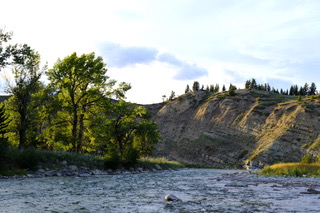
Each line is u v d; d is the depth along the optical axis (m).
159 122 148.38
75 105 42.69
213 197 14.49
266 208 11.30
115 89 46.44
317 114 101.94
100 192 15.91
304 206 11.79
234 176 35.09
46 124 42.19
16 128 35.25
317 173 34.50
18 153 28.30
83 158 35.94
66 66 41.84
